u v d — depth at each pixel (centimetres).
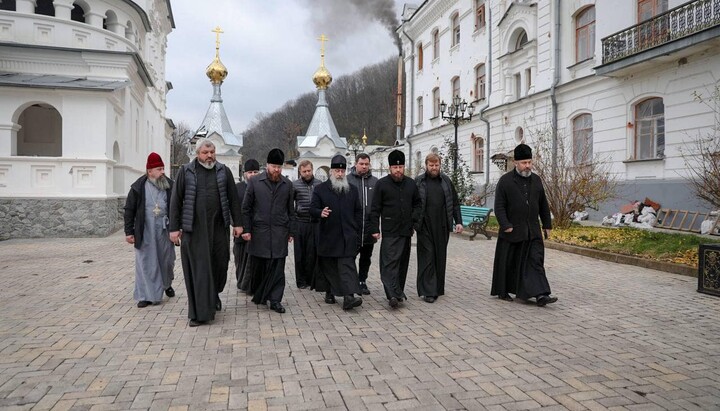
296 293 711
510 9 2159
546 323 538
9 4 1786
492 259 1042
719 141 1248
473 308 610
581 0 1762
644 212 1458
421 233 645
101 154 1489
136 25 2067
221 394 352
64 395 350
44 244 1286
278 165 596
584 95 1752
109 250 1170
